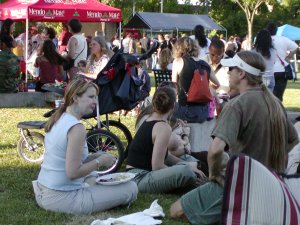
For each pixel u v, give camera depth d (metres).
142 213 4.79
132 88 6.70
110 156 4.91
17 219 4.71
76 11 15.82
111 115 10.55
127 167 5.79
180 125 6.43
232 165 4.03
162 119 5.62
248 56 4.29
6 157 7.10
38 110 11.58
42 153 7.00
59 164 4.81
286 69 10.89
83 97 4.79
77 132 4.69
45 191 4.89
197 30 9.89
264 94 4.30
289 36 33.34
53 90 7.46
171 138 6.08
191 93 6.93
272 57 9.38
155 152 5.52
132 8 43.25
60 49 15.14
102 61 7.41
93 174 5.22
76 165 4.69
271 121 4.24
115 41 26.28
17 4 15.92
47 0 15.64
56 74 12.12
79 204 4.84
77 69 11.34
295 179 4.38
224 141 4.16
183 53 7.09
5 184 5.86
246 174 4.01
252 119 4.22
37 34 17.81
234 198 4.00
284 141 4.32
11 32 12.24
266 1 50.66
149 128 5.60
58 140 4.77
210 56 8.23
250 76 4.29
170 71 8.62
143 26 33.59
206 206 4.63
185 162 5.95
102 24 26.94
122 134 8.39
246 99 4.24
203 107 7.01
